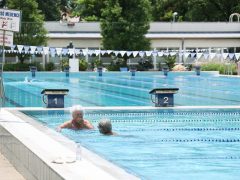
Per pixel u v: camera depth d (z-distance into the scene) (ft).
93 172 22.90
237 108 62.64
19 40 157.07
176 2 253.24
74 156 26.43
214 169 30.91
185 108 62.28
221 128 49.73
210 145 40.24
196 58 171.83
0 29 44.39
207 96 88.79
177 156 35.35
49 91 61.77
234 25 191.72
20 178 29.48
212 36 188.75
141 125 51.47
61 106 62.28
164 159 34.17
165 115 59.52
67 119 55.11
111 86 112.88
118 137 43.52
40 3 250.98
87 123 46.73
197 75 152.56
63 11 277.85
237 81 128.67
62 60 168.04
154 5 254.27
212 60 169.48
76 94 92.17
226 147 39.40
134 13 164.35
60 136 37.52
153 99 73.77
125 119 56.18
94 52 138.31
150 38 182.50
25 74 149.79
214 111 62.18
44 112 59.82
